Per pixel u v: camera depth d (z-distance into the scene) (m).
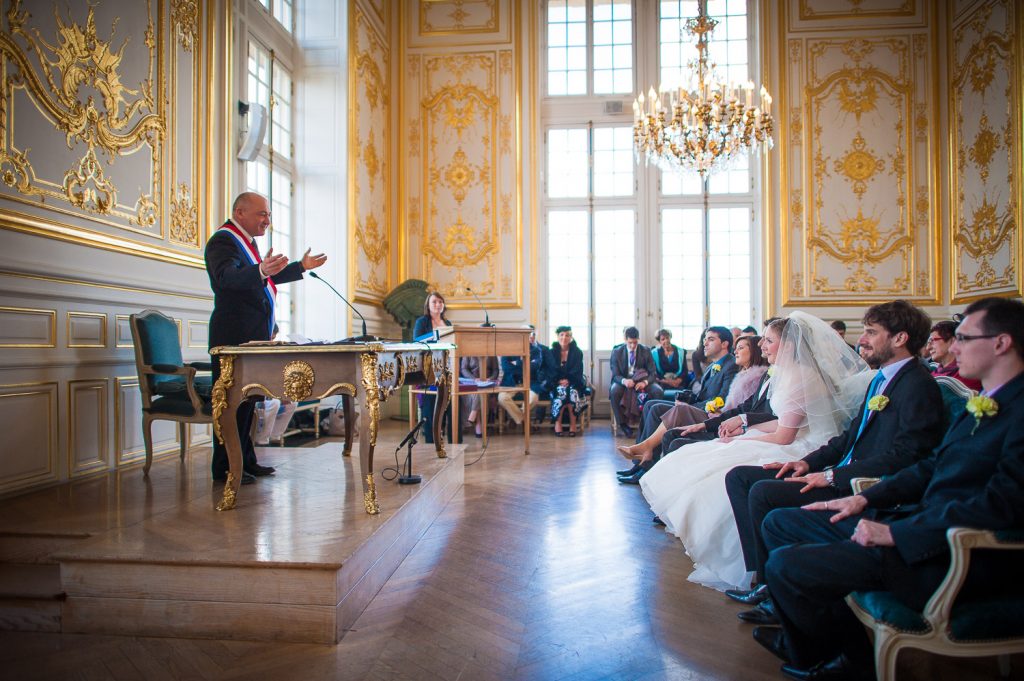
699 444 2.77
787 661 1.74
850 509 1.67
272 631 1.87
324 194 6.24
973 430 1.46
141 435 3.66
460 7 7.83
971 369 1.46
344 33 6.25
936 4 7.24
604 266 7.98
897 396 1.86
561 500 3.58
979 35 6.66
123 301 3.51
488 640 1.86
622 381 6.44
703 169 5.53
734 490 2.23
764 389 3.12
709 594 2.22
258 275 2.69
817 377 2.50
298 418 5.75
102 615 1.93
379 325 7.18
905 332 1.88
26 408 2.90
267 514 2.42
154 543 2.05
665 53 7.93
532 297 7.69
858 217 7.36
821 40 7.42
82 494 2.84
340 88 6.25
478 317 7.73
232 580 1.89
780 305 7.42
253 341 2.71
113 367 3.46
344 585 1.90
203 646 1.84
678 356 6.87
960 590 1.36
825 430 2.47
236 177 4.86
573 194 8.04
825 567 1.53
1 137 2.82
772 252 7.43
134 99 3.69
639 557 2.61
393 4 7.77
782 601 1.61
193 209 4.26
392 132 7.71
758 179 7.71
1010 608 1.35
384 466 3.46
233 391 2.49
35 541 2.23
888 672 1.40
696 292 7.85
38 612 1.96
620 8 8.03
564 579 2.36
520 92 7.75
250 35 5.35
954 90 7.06
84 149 3.30
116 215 3.52
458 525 3.07
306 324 6.20
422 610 2.07
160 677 1.65
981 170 6.65
